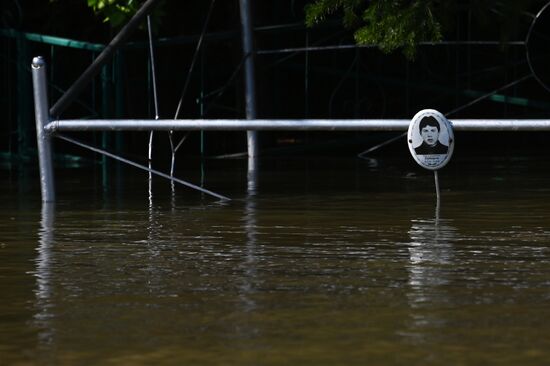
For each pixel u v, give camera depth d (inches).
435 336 271.9
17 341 270.2
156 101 843.4
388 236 446.0
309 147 1151.0
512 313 296.8
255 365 246.8
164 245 426.9
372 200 595.2
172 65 1264.8
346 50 1274.6
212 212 543.2
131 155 1080.8
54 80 1246.3
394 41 728.3
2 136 1245.1
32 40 1136.8
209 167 904.9
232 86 1282.0
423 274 356.5
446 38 1206.9
